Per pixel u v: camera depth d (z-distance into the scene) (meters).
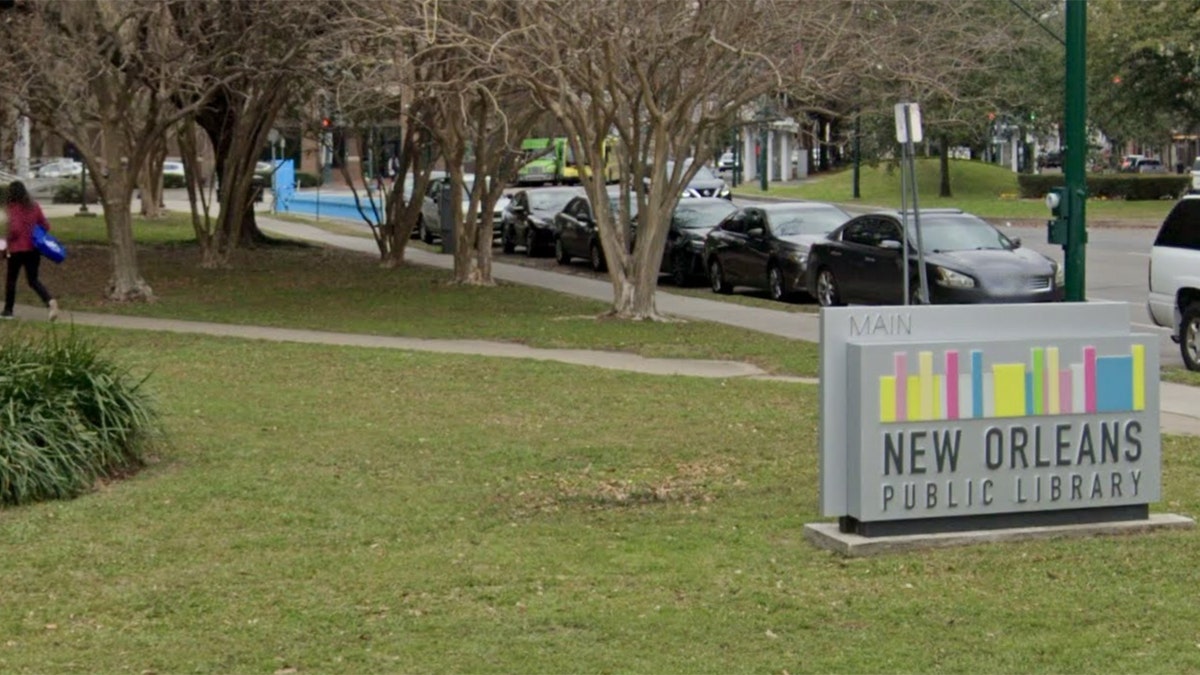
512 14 21.14
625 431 12.66
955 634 7.00
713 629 7.09
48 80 22.59
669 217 21.25
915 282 21.39
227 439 12.13
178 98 28.97
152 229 40.59
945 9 23.88
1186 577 7.94
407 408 13.76
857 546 8.34
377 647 6.84
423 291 25.92
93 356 11.22
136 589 7.84
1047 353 8.58
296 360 16.89
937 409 8.40
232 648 6.83
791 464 11.31
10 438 9.97
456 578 8.01
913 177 17.70
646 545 8.76
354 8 22.20
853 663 6.59
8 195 20.25
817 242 24.31
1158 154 103.50
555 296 25.17
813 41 19.52
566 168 60.72
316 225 47.88
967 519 8.56
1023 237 39.78
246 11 22.44
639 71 19.30
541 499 10.13
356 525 9.30
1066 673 6.46
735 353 17.97
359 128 32.25
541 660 6.64
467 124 26.38
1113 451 8.77
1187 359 17.08
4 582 7.99
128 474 10.84
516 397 14.40
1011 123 53.22
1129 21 49.94
